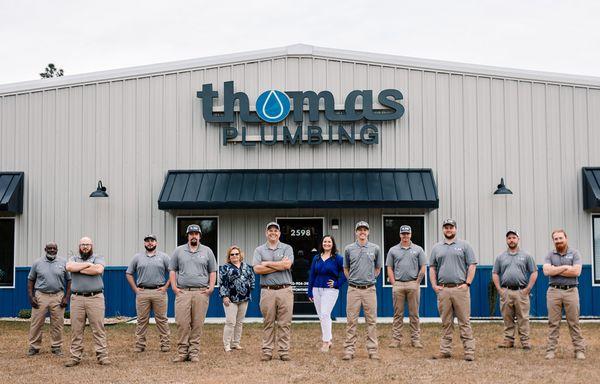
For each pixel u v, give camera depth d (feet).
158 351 35.42
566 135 50.16
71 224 50.52
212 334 41.27
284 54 50.65
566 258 32.65
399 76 50.42
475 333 40.88
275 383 27.53
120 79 51.01
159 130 50.67
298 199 47.01
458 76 50.37
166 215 50.06
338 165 50.03
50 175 50.96
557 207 49.73
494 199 49.70
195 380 28.17
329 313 34.99
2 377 28.89
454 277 32.35
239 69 50.80
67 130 51.06
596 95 50.39
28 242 50.72
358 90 50.11
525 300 35.24
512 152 50.03
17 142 51.29
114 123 50.88
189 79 50.88
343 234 49.52
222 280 35.19
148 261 35.42
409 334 40.78
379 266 33.86
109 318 48.19
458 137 50.11
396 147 50.03
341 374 29.07
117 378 28.63
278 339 32.71
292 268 49.52
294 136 49.57
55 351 34.55
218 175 49.62
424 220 49.29
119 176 50.55
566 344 36.96
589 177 49.06
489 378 28.14
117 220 50.29
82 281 31.58
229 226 49.80
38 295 34.37
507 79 50.42
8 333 41.96
